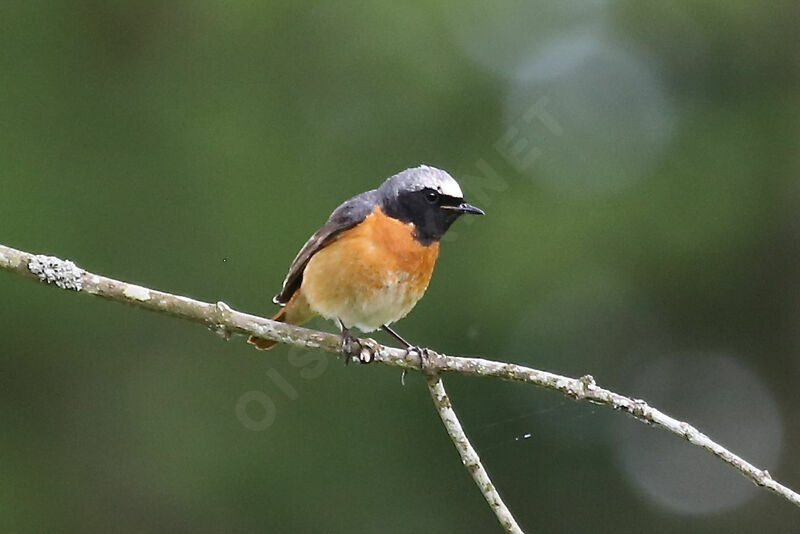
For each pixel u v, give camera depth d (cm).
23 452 1308
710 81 1453
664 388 1402
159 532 1298
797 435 1422
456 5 1414
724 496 1400
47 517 1293
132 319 1333
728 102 1448
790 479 1414
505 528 690
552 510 1354
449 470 1323
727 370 1416
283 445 1310
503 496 1337
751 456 1422
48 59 1351
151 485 1304
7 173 1312
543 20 1431
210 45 1383
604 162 1406
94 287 684
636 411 676
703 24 1450
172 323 1332
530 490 1347
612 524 1351
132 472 1305
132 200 1328
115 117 1349
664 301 1414
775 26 1453
